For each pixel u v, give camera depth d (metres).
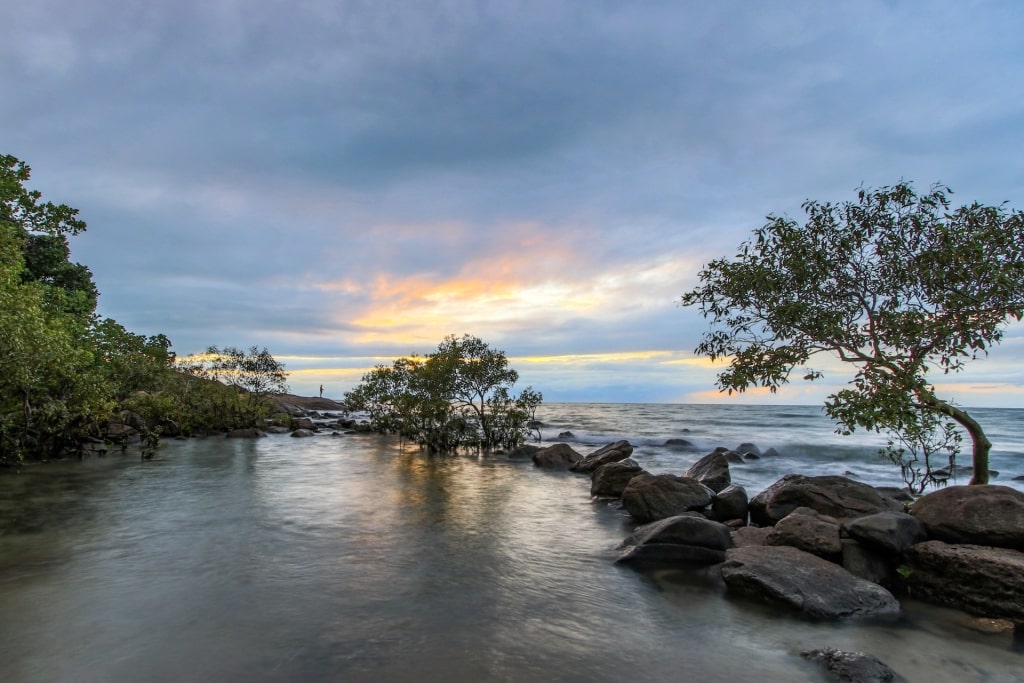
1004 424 50.28
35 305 18.59
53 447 22.36
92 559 9.07
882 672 5.59
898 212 10.46
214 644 6.06
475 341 29.31
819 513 10.11
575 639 6.42
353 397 39.72
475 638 6.36
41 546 9.81
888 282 10.55
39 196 26.83
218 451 25.88
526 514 13.25
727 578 8.28
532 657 5.93
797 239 10.71
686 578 8.68
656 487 12.87
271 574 8.42
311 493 15.28
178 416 33.25
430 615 7.00
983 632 6.84
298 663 5.66
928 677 5.71
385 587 7.96
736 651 6.18
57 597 7.39
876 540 8.57
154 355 38.44
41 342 17.98
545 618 7.02
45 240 31.16
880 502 11.06
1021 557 7.56
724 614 7.26
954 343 9.77
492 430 29.22
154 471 19.17
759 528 10.68
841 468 22.56
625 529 11.98
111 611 6.93
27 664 5.56
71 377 21.73
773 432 40.03
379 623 6.71
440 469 21.08
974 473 10.73
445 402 28.39
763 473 21.27
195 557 9.23
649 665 5.81
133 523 11.55
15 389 19.64
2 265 19.06
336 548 9.90
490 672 5.57
